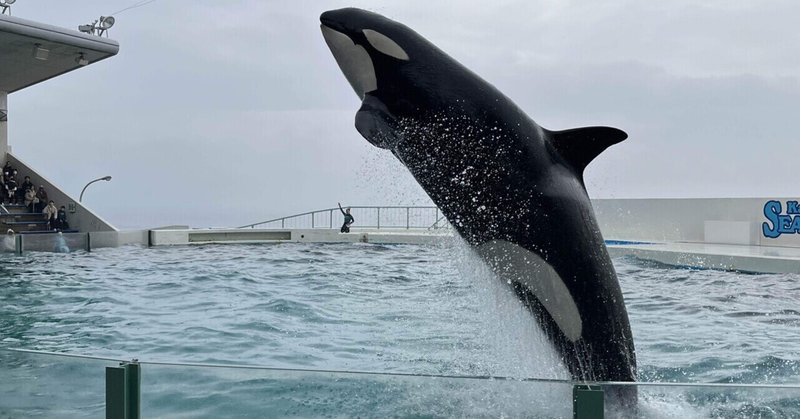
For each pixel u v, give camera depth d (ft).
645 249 50.14
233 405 10.61
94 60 71.51
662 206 63.93
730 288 34.45
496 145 13.38
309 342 21.61
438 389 10.56
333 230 72.79
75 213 75.46
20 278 36.73
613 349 13.70
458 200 13.98
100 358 10.71
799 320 25.95
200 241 66.90
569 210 13.46
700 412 10.12
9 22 60.44
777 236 55.31
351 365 18.79
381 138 13.60
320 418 10.65
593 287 13.55
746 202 57.82
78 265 43.29
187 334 22.76
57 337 22.49
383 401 10.61
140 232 62.80
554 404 10.07
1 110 80.43
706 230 59.93
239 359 19.61
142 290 32.63
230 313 26.50
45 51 65.41
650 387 10.06
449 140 13.53
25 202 74.59
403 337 22.22
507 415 10.24
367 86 14.33
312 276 38.01
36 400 11.04
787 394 10.11
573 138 13.69
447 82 13.57
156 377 10.60
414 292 32.14
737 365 19.39
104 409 10.68
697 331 23.90
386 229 80.59
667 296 31.71
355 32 14.16
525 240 13.67
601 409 9.75
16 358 11.16
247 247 61.72
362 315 26.13
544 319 14.01
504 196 13.53
